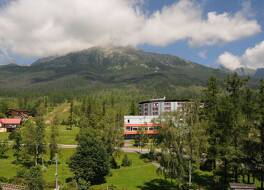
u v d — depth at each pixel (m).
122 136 114.62
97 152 89.75
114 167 105.69
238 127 70.62
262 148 66.94
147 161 113.88
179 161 70.06
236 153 68.19
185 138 69.38
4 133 193.50
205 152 72.44
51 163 115.00
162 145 70.69
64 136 174.00
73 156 90.25
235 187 59.47
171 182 85.50
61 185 82.69
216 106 82.56
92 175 87.44
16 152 126.00
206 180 82.06
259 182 80.75
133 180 89.81
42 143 115.56
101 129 111.81
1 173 100.25
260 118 66.81
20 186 77.56
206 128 72.38
